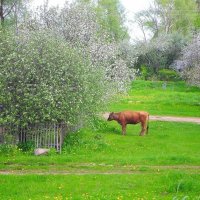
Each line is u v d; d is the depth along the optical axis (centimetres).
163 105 6175
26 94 3017
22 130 3111
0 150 2966
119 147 3341
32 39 3238
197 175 2339
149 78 9869
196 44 7631
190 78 7319
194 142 3678
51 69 3130
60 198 1919
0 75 3053
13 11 6088
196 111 5838
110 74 4688
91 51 4494
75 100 3136
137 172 2500
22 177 2288
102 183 2200
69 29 4619
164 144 3531
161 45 10169
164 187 2136
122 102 6341
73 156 2867
